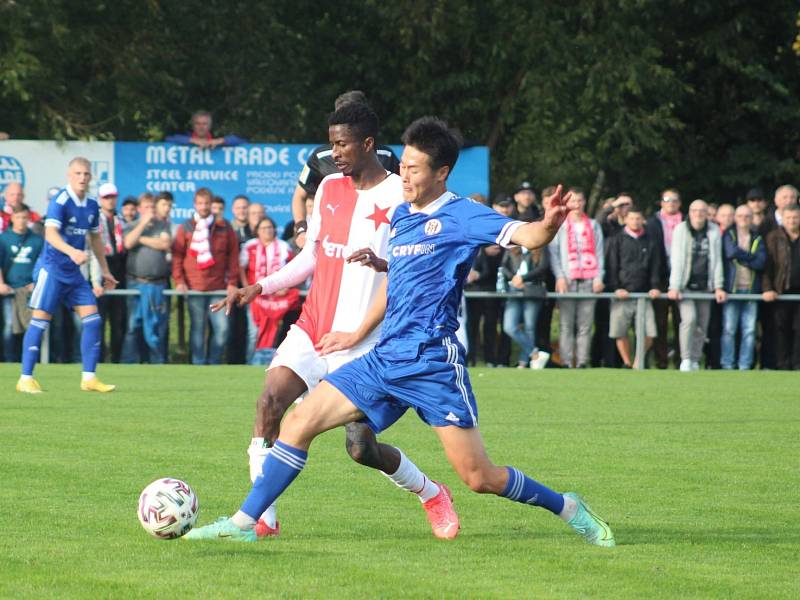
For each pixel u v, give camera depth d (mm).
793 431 28391
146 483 20734
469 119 76250
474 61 74500
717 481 21828
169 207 46250
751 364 46875
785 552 16203
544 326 47375
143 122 71250
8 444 24812
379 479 21781
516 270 45812
